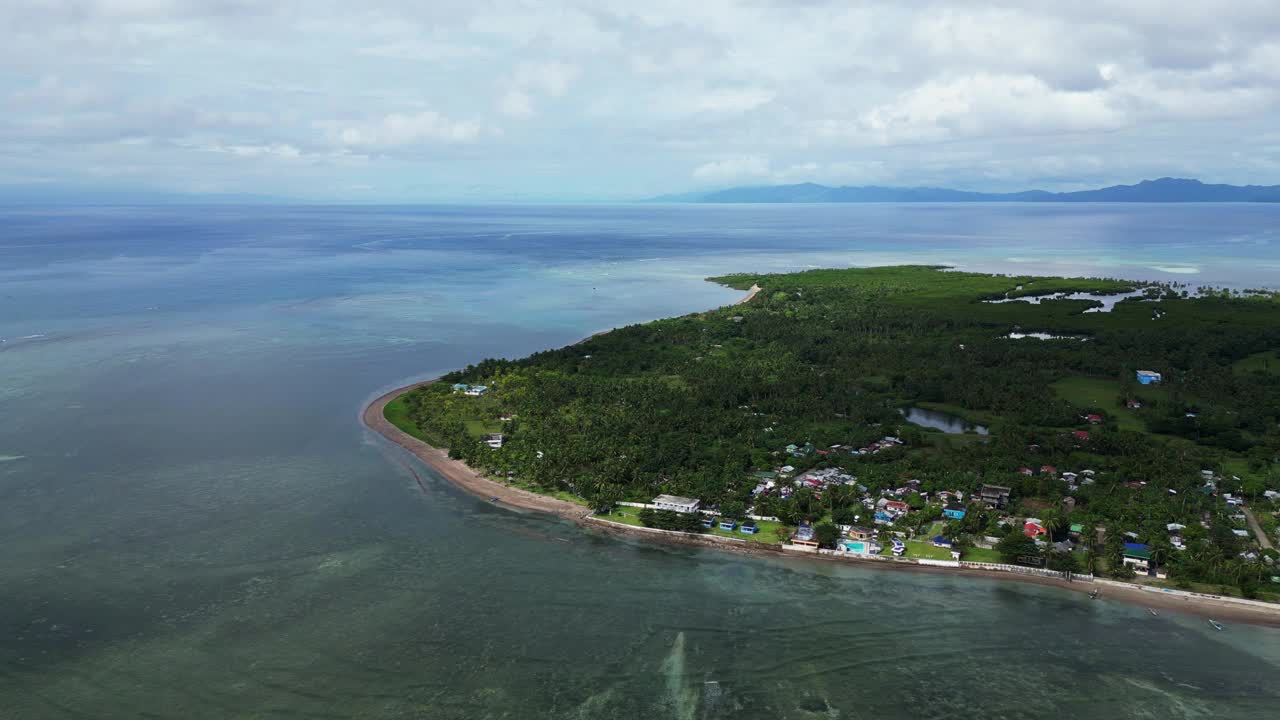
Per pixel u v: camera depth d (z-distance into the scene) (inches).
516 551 4977.9
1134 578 4660.4
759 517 5433.1
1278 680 3786.9
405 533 5182.1
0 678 3634.4
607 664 3848.4
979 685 3737.7
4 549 4781.0
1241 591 4488.2
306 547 4943.4
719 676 3774.6
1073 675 3816.4
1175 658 3951.8
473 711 3511.3
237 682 3651.6
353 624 4121.6
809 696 3649.1
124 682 3627.0
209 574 4569.4
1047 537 5032.0
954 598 4483.3
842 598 4475.9
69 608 4178.2
